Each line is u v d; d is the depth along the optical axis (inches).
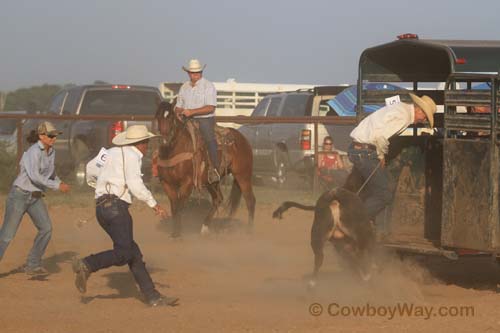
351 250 687.1
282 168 1392.7
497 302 640.4
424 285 728.3
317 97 1391.5
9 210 740.0
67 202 1253.7
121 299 668.7
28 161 735.1
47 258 874.8
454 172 684.7
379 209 743.7
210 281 751.7
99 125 1347.2
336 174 1293.1
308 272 797.2
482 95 664.4
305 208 717.9
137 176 629.6
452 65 684.1
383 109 742.5
